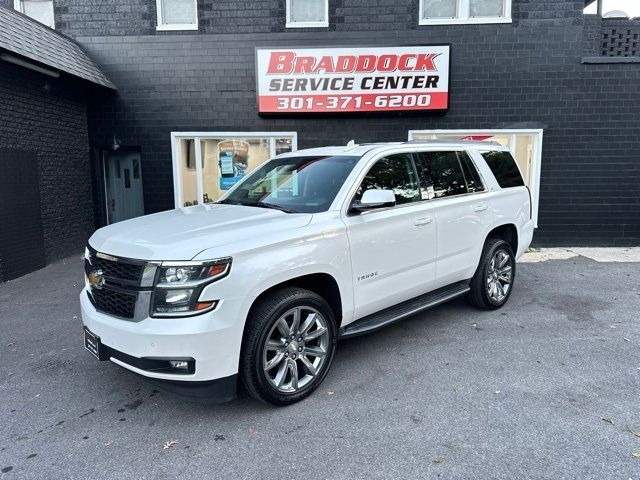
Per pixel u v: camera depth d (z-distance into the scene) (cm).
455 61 872
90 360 428
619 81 863
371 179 407
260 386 318
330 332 361
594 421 311
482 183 521
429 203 447
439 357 418
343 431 307
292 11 886
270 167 486
